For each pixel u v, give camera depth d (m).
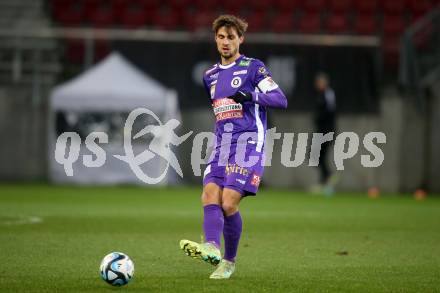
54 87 88.50
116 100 80.12
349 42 87.69
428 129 87.31
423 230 45.72
